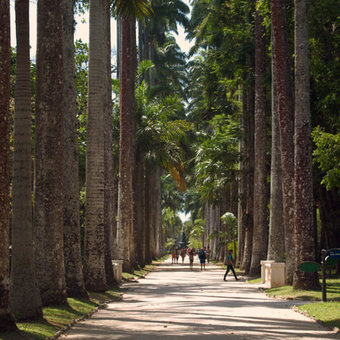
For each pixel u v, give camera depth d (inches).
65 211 724.7
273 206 1114.1
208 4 1658.5
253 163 1445.6
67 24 746.8
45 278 601.6
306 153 845.8
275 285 964.0
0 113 409.4
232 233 1877.5
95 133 855.1
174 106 1764.3
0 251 409.7
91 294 780.0
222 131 1701.5
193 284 1114.1
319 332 458.0
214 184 1707.7
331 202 1270.9
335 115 1104.2
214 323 516.7
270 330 468.4
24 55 510.9
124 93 1435.8
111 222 1245.7
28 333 419.8
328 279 1072.8
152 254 2731.3
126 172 1434.5
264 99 1294.3
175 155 1769.2
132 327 494.3
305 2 866.8
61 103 611.8
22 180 499.8
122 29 1440.7
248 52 1418.6
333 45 1119.0
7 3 416.2
